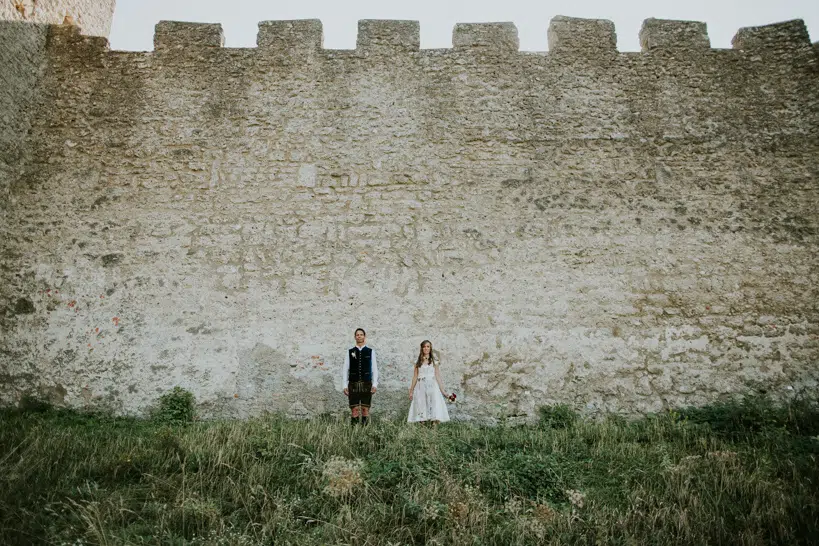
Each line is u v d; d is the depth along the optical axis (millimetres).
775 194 8078
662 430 6484
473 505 4285
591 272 7781
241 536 3701
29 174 8062
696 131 8391
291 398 7309
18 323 7512
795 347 7484
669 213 8016
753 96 8531
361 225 7957
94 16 10375
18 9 8281
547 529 4066
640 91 8594
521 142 8344
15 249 7770
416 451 5297
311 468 4895
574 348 7508
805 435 6281
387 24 8953
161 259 7770
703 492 4629
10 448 5191
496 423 7211
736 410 6773
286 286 7695
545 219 7996
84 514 3816
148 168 8133
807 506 4227
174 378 7348
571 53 8797
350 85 8609
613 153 8289
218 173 8148
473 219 7992
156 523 3957
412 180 8172
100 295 7621
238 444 5461
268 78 8602
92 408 7223
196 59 8648
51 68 8555
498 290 7715
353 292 7688
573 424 6824
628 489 4766
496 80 8656
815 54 8609
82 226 7875
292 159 8242
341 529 3867
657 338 7539
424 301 7668
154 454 5160
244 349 7465
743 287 7715
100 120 8328
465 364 7453
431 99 8555
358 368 6859
